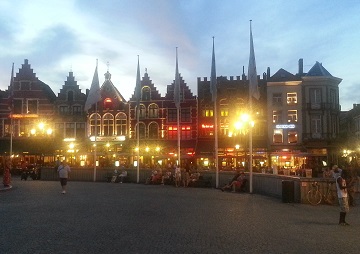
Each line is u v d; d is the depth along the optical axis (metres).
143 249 11.13
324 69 65.75
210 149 63.91
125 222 15.91
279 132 64.06
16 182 42.88
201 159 64.88
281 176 27.05
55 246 11.43
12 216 17.42
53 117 69.50
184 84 67.62
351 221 17.09
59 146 67.12
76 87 70.25
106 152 64.69
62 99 70.00
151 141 67.44
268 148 63.22
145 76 69.06
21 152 65.25
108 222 15.88
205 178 38.97
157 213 18.75
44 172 48.22
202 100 66.50
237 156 62.47
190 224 15.60
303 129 63.66
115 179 45.19
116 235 13.17
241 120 53.00
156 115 68.12
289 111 64.19
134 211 19.38
